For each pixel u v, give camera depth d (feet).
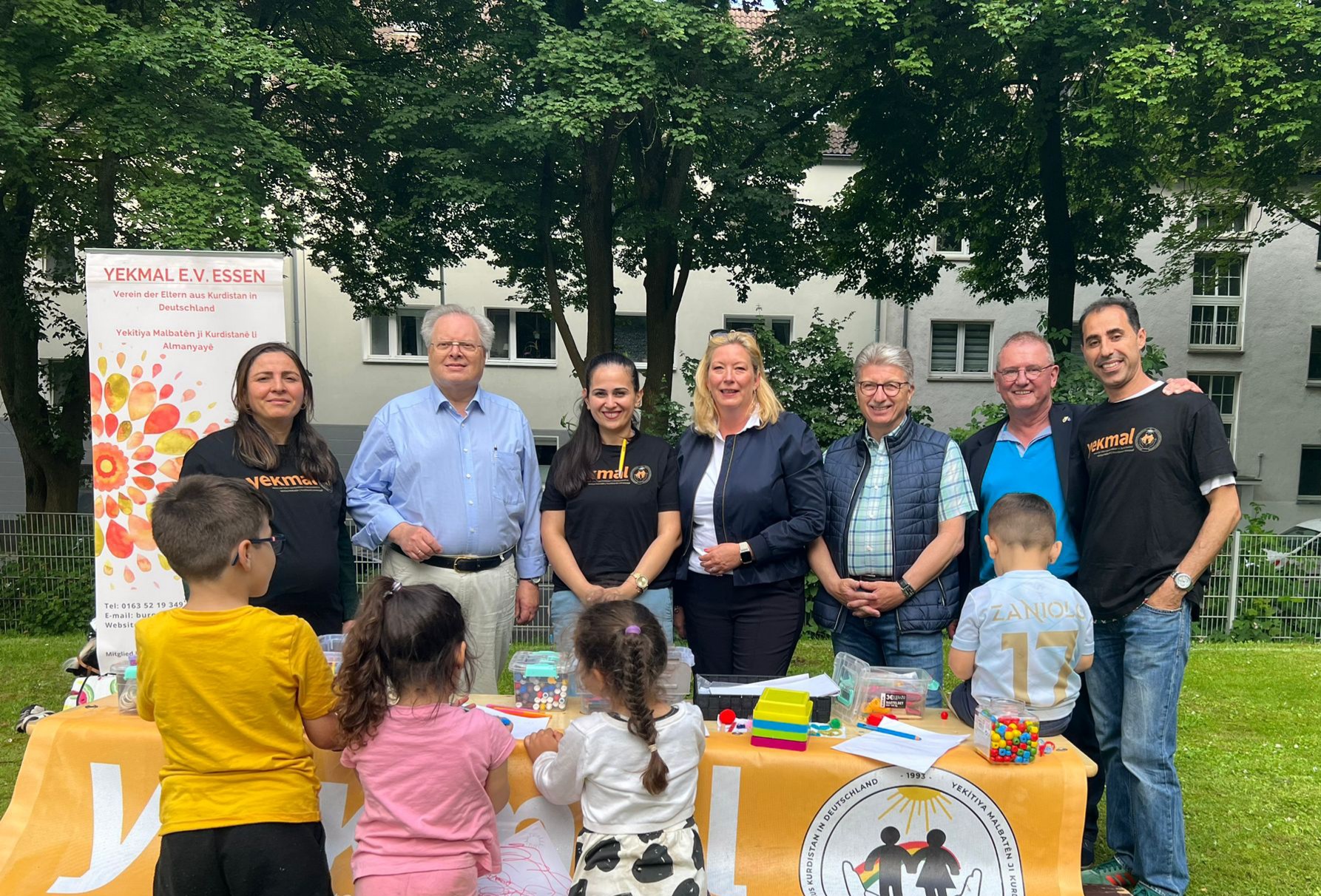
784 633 9.70
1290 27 25.80
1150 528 8.41
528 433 10.64
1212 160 32.09
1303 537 25.30
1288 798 12.50
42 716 14.20
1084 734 9.81
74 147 28.09
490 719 6.79
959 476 9.53
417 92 30.58
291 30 34.47
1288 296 57.11
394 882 6.14
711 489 9.82
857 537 9.67
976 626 8.08
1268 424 57.93
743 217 35.73
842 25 28.12
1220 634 24.85
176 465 12.92
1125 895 7.97
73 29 23.30
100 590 13.05
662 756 6.49
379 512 9.71
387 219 34.86
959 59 30.89
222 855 5.98
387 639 6.47
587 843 6.41
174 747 6.15
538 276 40.50
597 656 6.61
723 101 28.68
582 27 29.37
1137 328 8.86
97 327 12.68
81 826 7.53
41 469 34.09
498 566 10.12
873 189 40.01
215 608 6.39
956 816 7.29
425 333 10.07
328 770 7.51
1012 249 43.29
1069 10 27.17
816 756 7.38
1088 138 28.37
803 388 26.61
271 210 29.43
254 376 8.89
